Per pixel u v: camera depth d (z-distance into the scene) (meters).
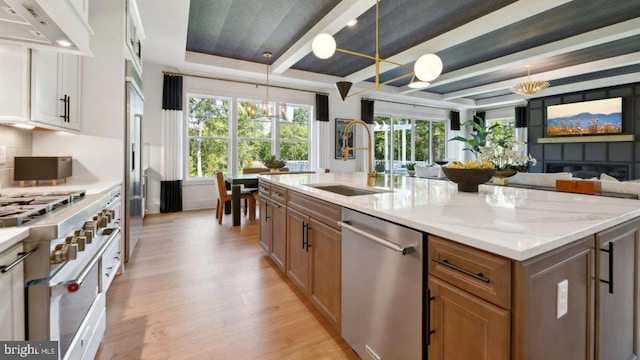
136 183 3.17
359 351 1.55
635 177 6.56
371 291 1.45
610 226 1.18
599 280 1.18
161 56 4.92
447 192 1.95
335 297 1.77
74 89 2.40
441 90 7.90
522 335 0.86
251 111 5.16
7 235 0.92
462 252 1.00
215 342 1.74
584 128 7.25
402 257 1.25
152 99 5.34
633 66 5.75
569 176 3.62
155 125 5.39
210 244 3.58
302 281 2.22
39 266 1.03
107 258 1.82
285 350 1.68
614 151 6.86
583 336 1.12
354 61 5.63
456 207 1.42
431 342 1.12
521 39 4.59
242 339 1.77
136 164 3.16
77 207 1.39
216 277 2.64
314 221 2.02
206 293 2.34
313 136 7.00
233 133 6.13
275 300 2.24
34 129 2.38
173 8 3.38
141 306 2.13
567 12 3.75
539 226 1.07
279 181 2.69
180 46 4.48
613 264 1.27
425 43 4.57
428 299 1.13
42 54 1.87
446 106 9.15
